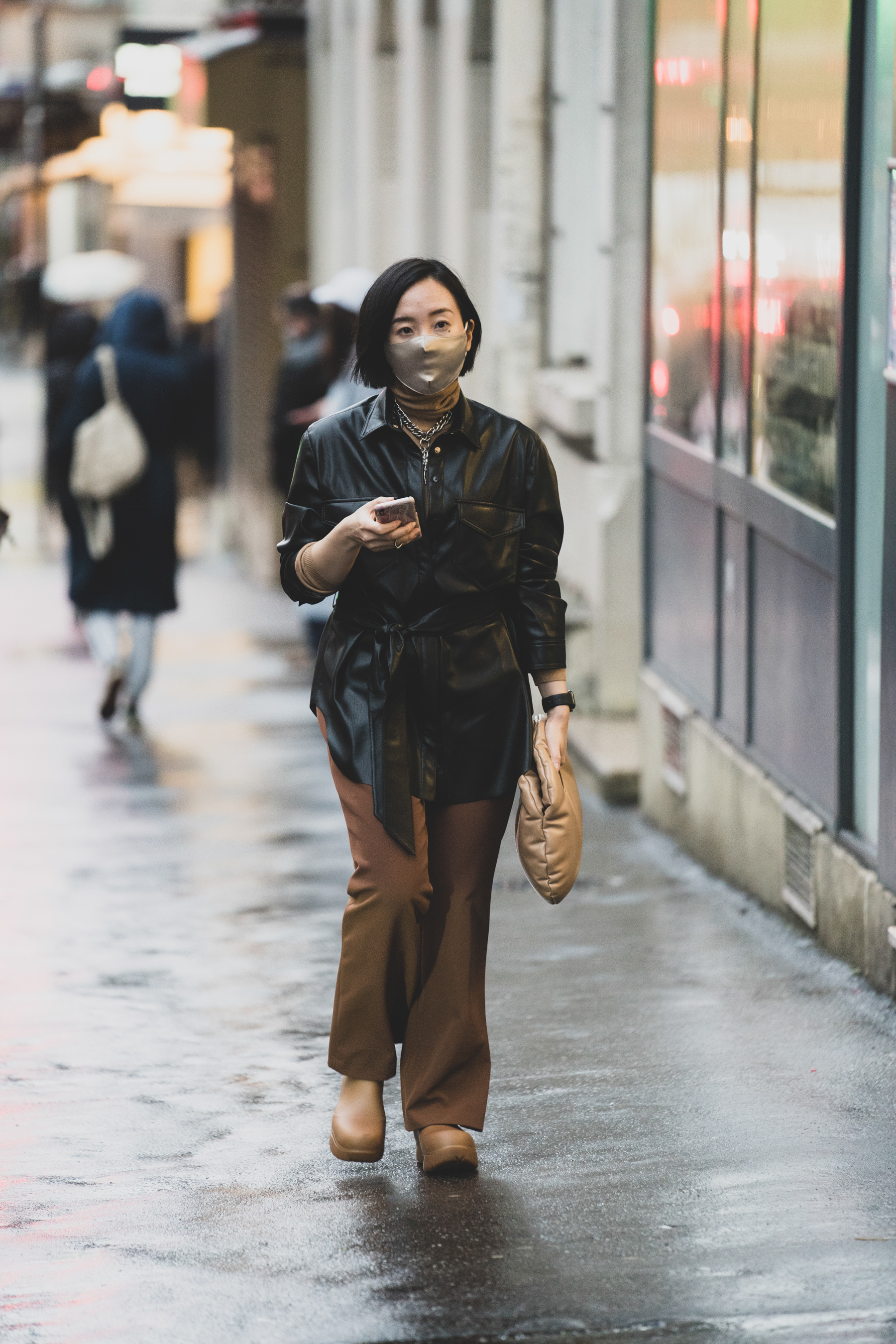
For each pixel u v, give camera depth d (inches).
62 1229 304.8
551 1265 288.0
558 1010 408.2
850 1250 291.3
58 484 755.4
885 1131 338.3
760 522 473.7
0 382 2706.7
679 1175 320.5
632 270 648.4
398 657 307.4
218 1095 366.3
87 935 479.2
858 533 414.9
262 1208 311.0
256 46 1278.3
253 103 1304.1
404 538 293.1
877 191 399.2
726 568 508.7
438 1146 319.6
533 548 317.1
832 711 429.7
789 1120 343.9
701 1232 298.5
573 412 683.4
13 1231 304.2
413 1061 323.3
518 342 767.7
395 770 307.4
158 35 1721.2
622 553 662.5
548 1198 312.5
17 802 634.2
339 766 311.0
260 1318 273.4
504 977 432.8
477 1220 304.5
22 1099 364.8
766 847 475.2
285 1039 398.6
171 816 615.5
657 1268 286.4
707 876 518.3
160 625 1091.3
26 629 1068.5
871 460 407.2
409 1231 301.1
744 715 495.2
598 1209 307.4
